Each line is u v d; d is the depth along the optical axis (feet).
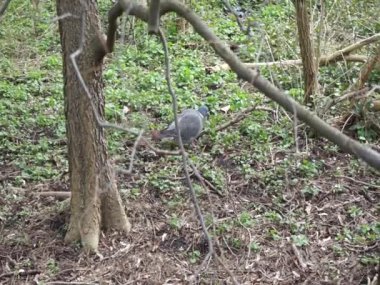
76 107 18.43
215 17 38.47
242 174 23.27
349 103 26.23
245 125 25.94
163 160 23.84
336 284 18.54
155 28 13.46
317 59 26.81
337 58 29.37
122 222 20.08
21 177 22.99
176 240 20.04
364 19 32.76
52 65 33.01
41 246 19.72
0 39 35.27
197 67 31.89
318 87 27.14
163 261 19.29
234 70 12.78
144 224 20.61
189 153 24.44
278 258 19.54
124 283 18.56
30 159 24.31
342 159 24.31
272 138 25.57
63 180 22.97
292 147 24.84
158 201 21.77
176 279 18.70
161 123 26.61
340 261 19.43
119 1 15.85
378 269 16.98
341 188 22.52
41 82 31.01
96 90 18.43
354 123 25.76
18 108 28.09
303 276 18.92
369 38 28.73
